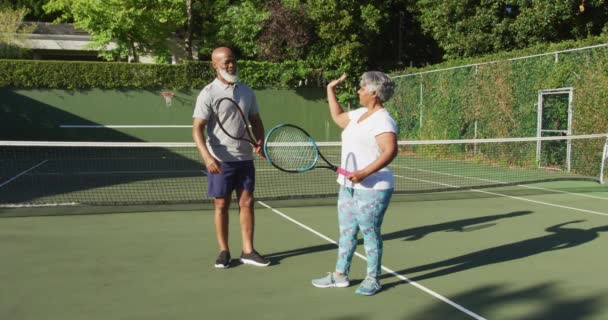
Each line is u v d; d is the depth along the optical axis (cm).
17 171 1255
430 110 1681
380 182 360
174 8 2253
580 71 1148
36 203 775
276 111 2191
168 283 402
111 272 430
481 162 1446
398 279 415
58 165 1413
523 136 1315
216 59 425
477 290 388
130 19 2147
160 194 892
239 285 398
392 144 344
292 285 398
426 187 989
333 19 2067
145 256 480
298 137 443
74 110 2002
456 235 574
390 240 551
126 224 624
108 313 339
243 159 439
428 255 489
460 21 1858
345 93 2181
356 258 475
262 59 2253
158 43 2358
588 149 1129
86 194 882
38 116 1972
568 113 1184
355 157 362
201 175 1188
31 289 386
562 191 919
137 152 1856
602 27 1616
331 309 348
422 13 2277
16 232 577
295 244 529
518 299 368
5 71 1923
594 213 702
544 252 499
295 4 2100
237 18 2250
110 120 2034
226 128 430
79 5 2127
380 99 359
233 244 528
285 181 1070
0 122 1938
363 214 365
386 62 2614
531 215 689
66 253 490
